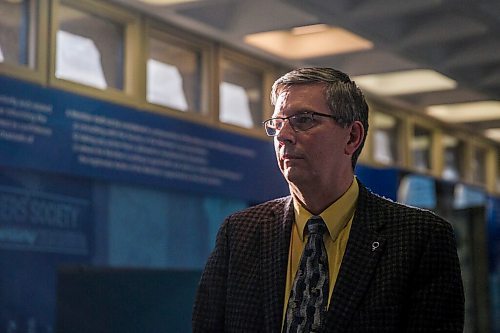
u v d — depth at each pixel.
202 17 6.00
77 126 4.93
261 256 1.74
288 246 1.72
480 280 6.50
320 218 1.69
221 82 6.65
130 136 5.28
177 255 5.64
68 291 5.33
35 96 4.69
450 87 8.14
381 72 7.20
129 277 5.70
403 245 1.66
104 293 5.55
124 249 5.24
